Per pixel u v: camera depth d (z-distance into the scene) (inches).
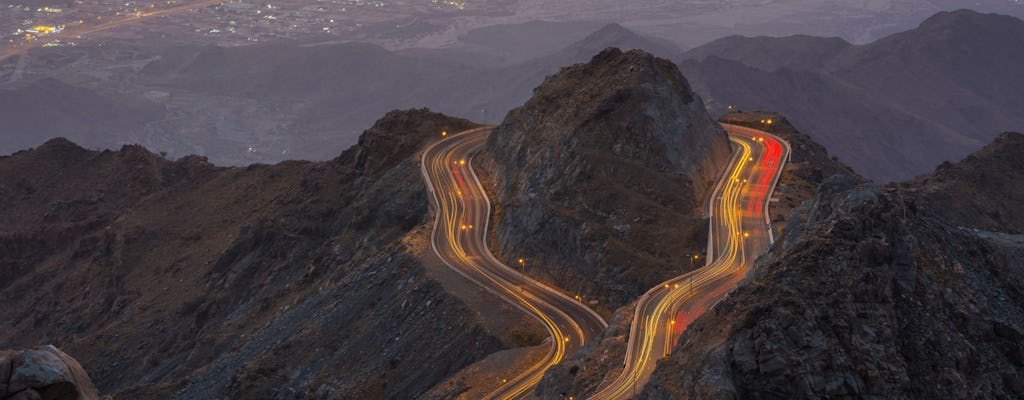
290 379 6545.3
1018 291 3075.8
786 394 2556.6
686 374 2753.4
